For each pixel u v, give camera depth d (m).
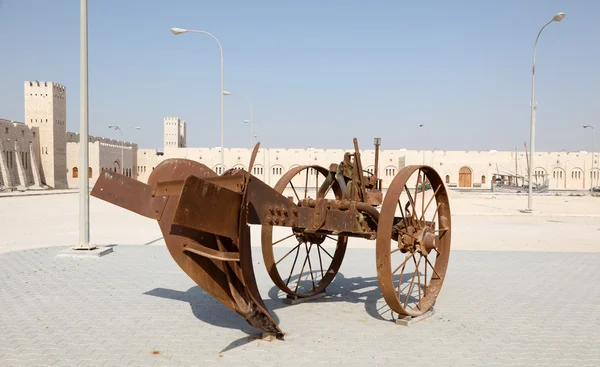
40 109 65.44
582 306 7.06
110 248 11.50
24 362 4.70
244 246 5.04
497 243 14.62
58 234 15.70
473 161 76.88
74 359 4.79
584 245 14.24
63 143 68.62
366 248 13.03
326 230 6.47
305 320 6.23
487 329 5.91
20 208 27.38
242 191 5.02
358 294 7.74
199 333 5.63
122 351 5.02
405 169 6.01
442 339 5.51
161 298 7.25
